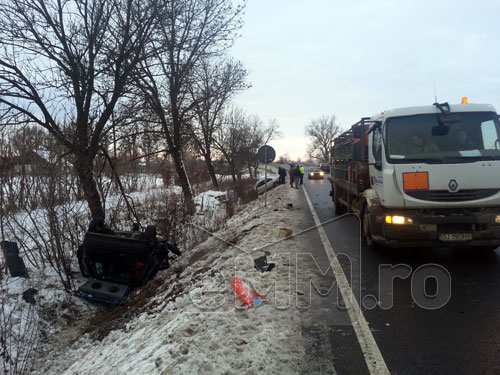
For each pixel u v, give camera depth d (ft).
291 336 12.05
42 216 22.36
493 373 10.00
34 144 24.29
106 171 29.48
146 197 40.55
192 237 32.68
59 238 21.67
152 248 21.79
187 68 44.04
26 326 16.65
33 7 25.00
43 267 22.35
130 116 33.09
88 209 26.35
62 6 25.89
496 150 19.33
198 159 90.68
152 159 49.83
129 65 29.78
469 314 13.82
